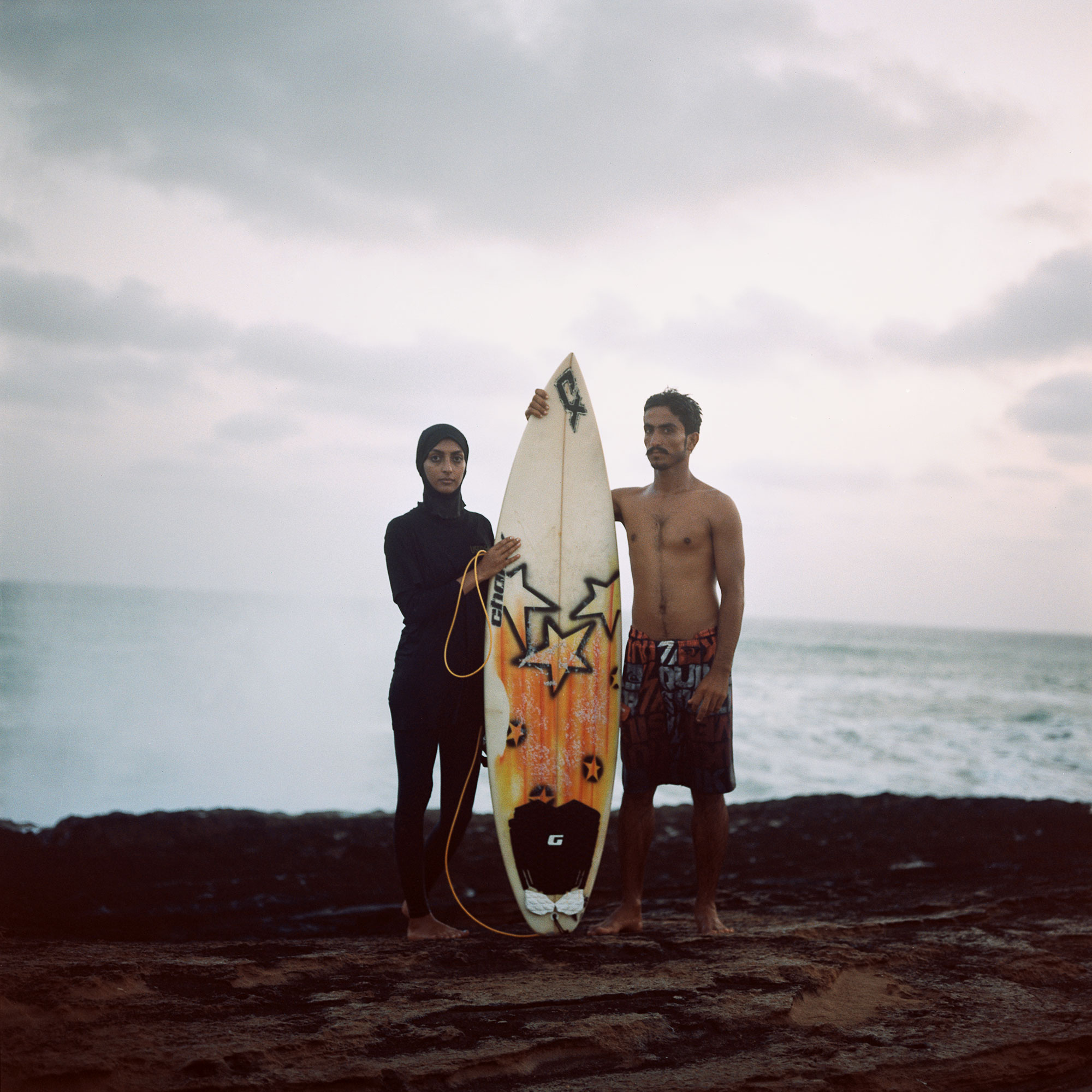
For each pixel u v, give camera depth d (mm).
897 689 30000
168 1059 1788
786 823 6746
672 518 3230
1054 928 3342
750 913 3807
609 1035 2014
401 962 2604
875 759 13867
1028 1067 2006
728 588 3150
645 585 3258
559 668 3416
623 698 3262
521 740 3340
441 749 3242
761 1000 2293
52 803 10242
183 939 3535
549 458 3580
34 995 2086
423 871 3135
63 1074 1676
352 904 4219
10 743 13680
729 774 3152
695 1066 1910
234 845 5480
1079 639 134500
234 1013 2098
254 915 3971
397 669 3156
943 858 5434
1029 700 26656
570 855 3328
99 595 102938
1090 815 6895
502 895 4383
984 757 14359
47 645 33281
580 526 3533
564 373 3688
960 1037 2127
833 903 4098
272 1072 1765
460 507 3318
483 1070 1831
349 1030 1984
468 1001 2227
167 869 4879
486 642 3322
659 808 7406
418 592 3129
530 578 3436
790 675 34906
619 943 2850
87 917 3828
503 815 3295
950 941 3047
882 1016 2287
